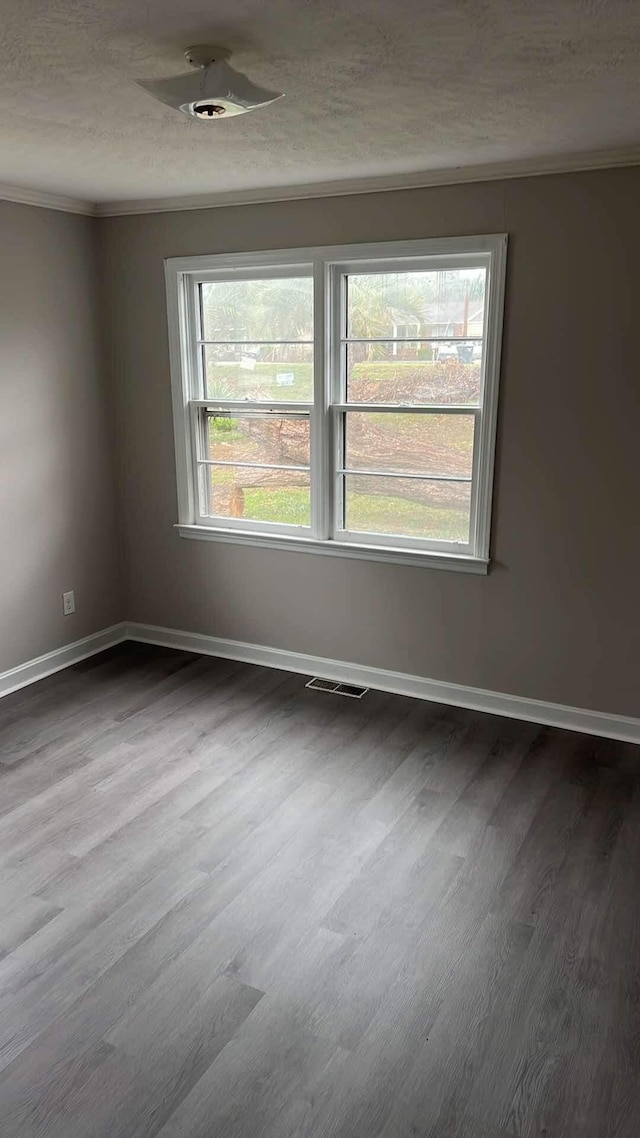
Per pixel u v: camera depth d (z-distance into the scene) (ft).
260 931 7.94
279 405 13.38
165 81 6.48
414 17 6.00
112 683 13.80
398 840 9.39
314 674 14.08
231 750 11.47
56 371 13.65
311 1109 6.07
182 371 13.93
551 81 7.43
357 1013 6.97
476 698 12.72
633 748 11.50
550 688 12.14
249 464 14.03
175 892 8.50
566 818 9.81
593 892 8.51
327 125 8.82
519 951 7.68
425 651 12.98
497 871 8.84
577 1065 6.48
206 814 9.91
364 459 12.95
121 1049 6.59
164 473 14.69
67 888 8.55
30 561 13.67
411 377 12.33
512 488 11.69
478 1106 6.12
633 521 11.02
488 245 11.05
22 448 13.23
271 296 13.11
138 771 10.90
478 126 8.91
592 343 10.75
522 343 11.16
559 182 10.49
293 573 13.84
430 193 11.30
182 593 15.15
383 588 13.07
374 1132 5.90
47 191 12.63
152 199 13.24
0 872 8.79
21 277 12.76
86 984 7.27
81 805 10.09
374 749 11.49
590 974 7.41
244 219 12.76
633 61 6.91
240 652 14.78
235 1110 6.07
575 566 11.53
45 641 14.19
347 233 12.01
